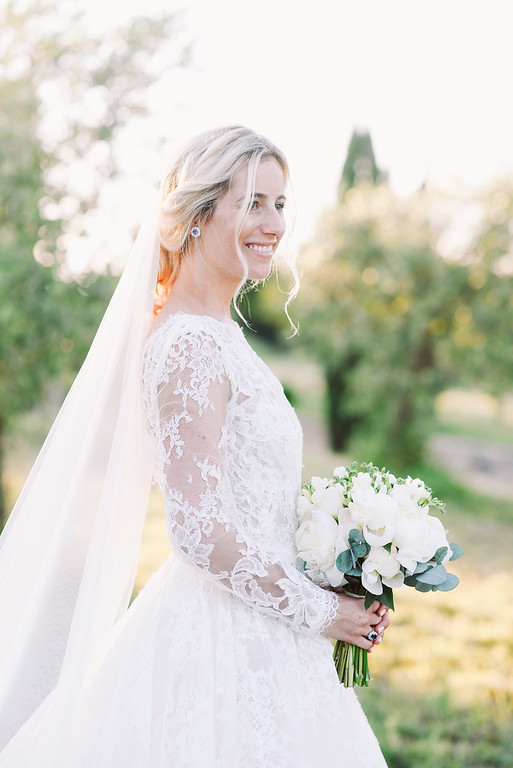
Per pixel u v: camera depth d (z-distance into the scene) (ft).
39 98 20.89
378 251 44.01
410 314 43.27
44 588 6.34
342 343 45.24
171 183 6.93
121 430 6.59
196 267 6.86
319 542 6.65
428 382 44.68
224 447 6.24
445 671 16.34
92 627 6.29
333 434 51.31
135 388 6.73
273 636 6.43
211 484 6.00
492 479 44.96
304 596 6.25
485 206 41.19
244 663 6.27
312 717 6.34
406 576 6.51
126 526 6.81
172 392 6.12
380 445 46.32
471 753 12.62
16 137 20.31
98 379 6.84
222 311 7.08
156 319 6.91
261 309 77.61
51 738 6.08
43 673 6.25
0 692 6.34
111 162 21.29
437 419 48.21
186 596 6.49
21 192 20.33
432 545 6.41
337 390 50.57
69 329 21.13
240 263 6.79
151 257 6.93
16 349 21.76
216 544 5.93
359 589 6.72
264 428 6.49
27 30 20.71
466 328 42.60
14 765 6.11
